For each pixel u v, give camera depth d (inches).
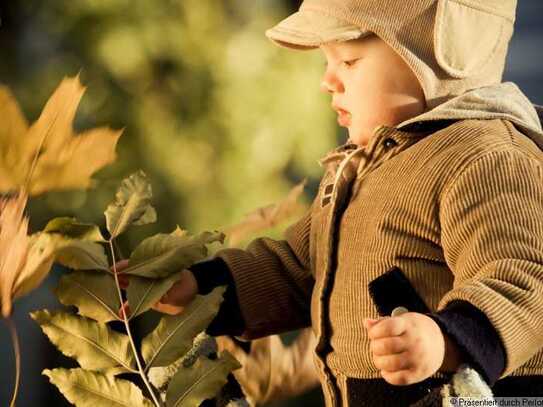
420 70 127.6
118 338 116.8
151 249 120.9
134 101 296.5
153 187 295.7
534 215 113.8
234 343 146.3
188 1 303.1
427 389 117.6
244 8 309.7
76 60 296.0
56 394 339.9
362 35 129.2
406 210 121.9
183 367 117.2
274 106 308.7
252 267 139.7
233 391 125.8
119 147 293.1
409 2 128.7
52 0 297.7
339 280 127.3
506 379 117.0
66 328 115.9
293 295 141.1
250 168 305.7
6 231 112.4
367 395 122.7
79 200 280.8
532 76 501.0
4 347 349.4
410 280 120.3
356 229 126.6
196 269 137.1
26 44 298.4
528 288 108.0
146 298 118.4
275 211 151.8
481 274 110.9
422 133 126.1
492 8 130.6
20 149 114.4
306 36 130.8
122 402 115.0
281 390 147.7
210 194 301.7
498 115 125.6
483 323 104.8
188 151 300.0
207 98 302.8
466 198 116.6
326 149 316.2
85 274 117.8
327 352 129.0
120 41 296.4
